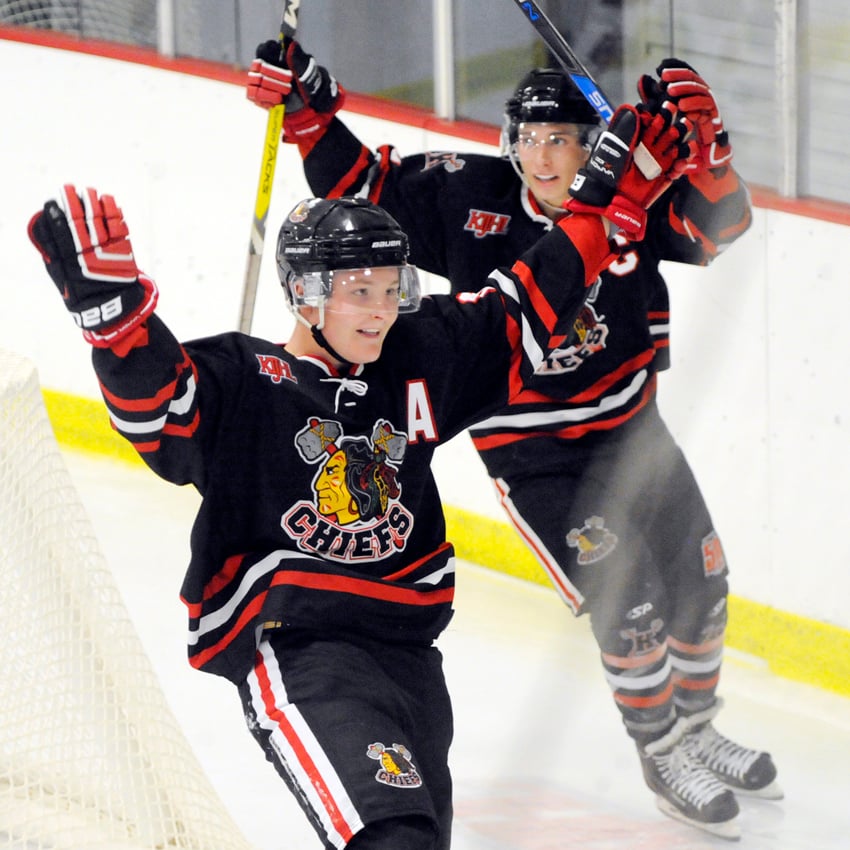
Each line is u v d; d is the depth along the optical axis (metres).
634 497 11.07
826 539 14.61
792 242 14.27
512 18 17.61
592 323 11.85
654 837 8.75
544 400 12.01
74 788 9.98
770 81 13.91
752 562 15.17
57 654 9.94
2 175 22.98
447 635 16.14
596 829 7.30
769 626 14.91
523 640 15.93
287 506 8.77
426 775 9.07
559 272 9.46
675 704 11.23
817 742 12.16
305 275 8.66
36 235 7.80
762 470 14.97
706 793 10.24
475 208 12.20
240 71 20.66
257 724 8.67
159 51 21.42
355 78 19.42
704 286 11.32
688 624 11.00
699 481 15.48
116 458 21.98
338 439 8.84
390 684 8.77
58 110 22.39
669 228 11.45
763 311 14.74
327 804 8.12
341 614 8.78
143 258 22.03
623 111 9.38
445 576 9.27
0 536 10.06
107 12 21.83
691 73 9.54
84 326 7.89
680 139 9.35
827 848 10.27
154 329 8.06
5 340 23.25
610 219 9.45
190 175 21.25
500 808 7.12
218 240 21.12
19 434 10.10
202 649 8.87
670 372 12.30
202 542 8.73
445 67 18.50
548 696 7.51
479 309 9.36
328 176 12.30
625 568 10.85
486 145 18.05
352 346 8.77
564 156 11.50
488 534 18.36
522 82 11.72
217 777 12.79
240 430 8.67
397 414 9.02
